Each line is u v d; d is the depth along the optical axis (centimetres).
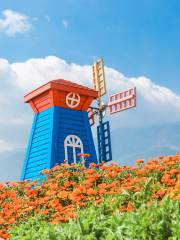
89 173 1386
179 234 645
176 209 720
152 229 667
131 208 929
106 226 732
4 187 1627
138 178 1157
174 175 1180
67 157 2345
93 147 2475
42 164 2331
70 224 799
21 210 1277
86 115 2511
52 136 2316
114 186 1155
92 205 1043
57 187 1344
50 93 2370
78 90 2452
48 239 763
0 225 1228
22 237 863
